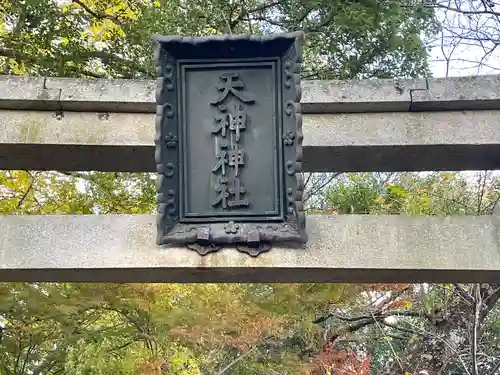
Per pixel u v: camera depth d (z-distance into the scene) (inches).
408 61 215.9
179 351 263.1
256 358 342.0
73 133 137.1
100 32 249.0
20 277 132.5
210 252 127.1
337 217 132.9
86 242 130.0
